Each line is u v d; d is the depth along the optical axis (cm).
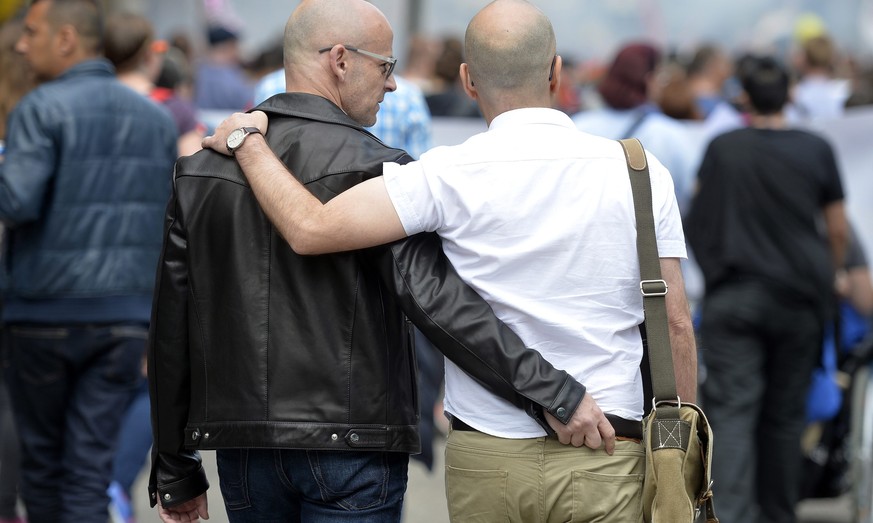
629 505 925
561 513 923
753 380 1714
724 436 1708
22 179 1395
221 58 3206
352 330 932
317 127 957
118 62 1780
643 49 1973
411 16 5875
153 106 1519
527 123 927
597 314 916
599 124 1981
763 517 1780
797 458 1753
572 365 919
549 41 941
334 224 902
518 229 906
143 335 1500
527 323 915
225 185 952
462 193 905
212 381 955
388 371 945
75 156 1432
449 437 966
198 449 959
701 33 7956
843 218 1741
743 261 1695
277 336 935
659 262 913
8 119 1437
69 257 1437
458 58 2789
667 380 912
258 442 930
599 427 905
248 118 960
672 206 930
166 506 1005
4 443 1691
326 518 958
